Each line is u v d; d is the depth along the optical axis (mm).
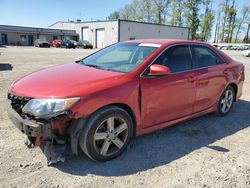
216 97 4762
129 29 47562
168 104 3783
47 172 2971
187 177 2996
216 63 4738
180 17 68875
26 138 3547
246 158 3488
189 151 3627
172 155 3490
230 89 5133
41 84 3105
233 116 5207
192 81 4070
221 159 3434
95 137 3057
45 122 2771
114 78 3254
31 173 2936
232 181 2951
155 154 3494
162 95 3648
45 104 2785
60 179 2854
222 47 50219
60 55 21344
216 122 4816
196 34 69000
